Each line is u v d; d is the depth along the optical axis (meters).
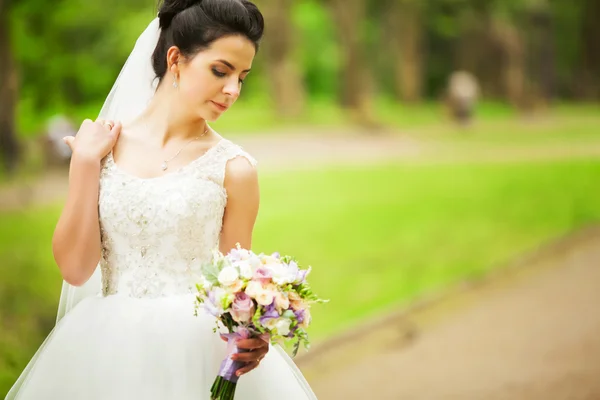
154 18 3.74
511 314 9.95
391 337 9.11
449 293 11.03
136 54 3.76
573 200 18.45
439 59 54.94
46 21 29.70
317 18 52.47
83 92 33.44
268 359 3.56
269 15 36.25
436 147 28.25
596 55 55.19
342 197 18.44
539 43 51.72
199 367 3.32
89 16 35.38
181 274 3.43
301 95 36.94
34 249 13.51
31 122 31.03
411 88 46.34
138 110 3.77
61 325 3.51
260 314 3.06
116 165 3.46
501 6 47.88
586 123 37.31
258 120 35.16
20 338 8.80
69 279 3.42
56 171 22.16
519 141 29.91
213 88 3.34
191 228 3.39
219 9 3.30
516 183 20.66
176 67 3.43
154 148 3.49
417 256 13.11
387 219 16.09
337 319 9.73
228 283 3.05
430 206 17.55
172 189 3.38
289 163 23.67
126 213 3.36
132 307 3.39
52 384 3.35
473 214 16.75
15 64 23.64
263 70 45.06
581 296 10.78
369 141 29.88
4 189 19.58
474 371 7.84
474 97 36.59
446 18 49.28
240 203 3.50
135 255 3.41
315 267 12.30
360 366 8.10
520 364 8.04
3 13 23.50
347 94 37.19
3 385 7.26
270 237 14.34
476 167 23.39
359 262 12.65
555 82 55.00
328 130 32.88
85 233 3.36
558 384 7.41
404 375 7.77
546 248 13.86
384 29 52.34
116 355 3.31
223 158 3.48
